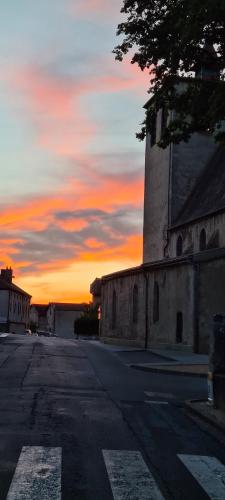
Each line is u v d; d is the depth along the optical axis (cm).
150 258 4284
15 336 3925
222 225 3089
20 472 677
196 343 2689
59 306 10144
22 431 891
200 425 1027
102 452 791
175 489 647
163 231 4066
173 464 754
